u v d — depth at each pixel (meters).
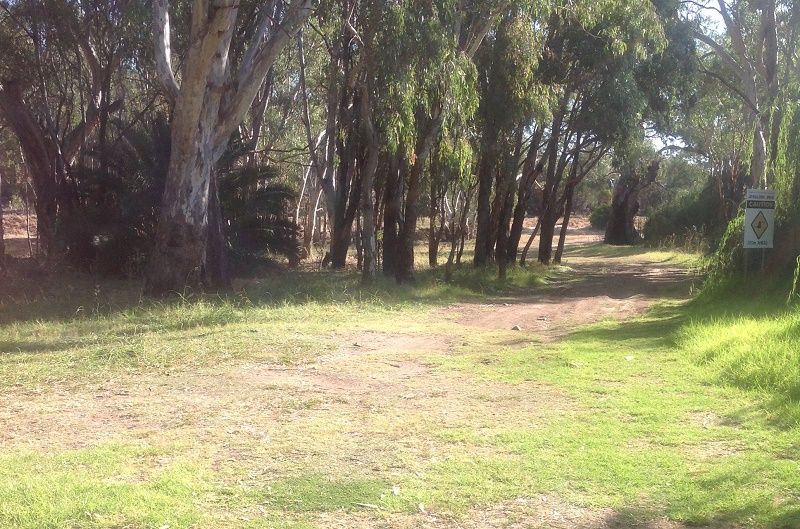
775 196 12.60
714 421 6.51
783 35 26.86
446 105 17.38
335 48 20.72
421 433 6.32
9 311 14.92
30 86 25.12
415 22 16.05
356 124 21.36
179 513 4.54
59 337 11.61
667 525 4.48
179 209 16.06
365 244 18.80
